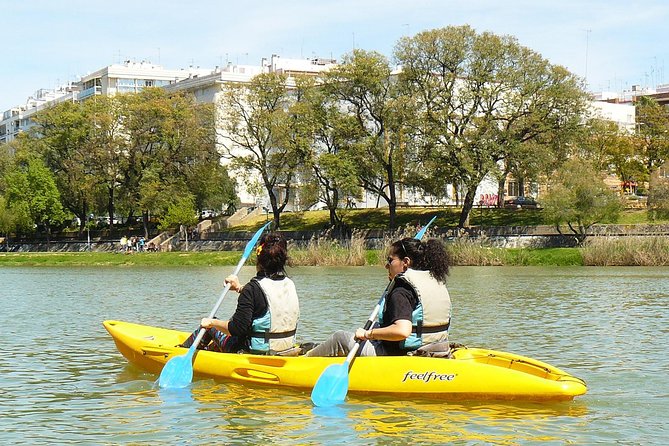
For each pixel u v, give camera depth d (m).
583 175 43.84
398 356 8.06
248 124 57.12
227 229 63.41
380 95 52.22
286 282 8.86
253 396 8.27
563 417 7.40
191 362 8.82
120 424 7.32
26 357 11.20
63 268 45.22
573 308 17.75
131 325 10.73
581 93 49.12
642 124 66.12
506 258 38.44
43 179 64.44
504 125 51.44
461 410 7.60
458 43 48.62
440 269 8.18
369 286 25.33
